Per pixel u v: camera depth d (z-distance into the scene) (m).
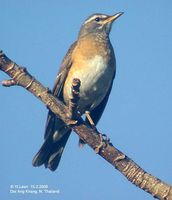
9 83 8.39
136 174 7.39
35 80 8.48
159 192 7.13
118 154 7.76
